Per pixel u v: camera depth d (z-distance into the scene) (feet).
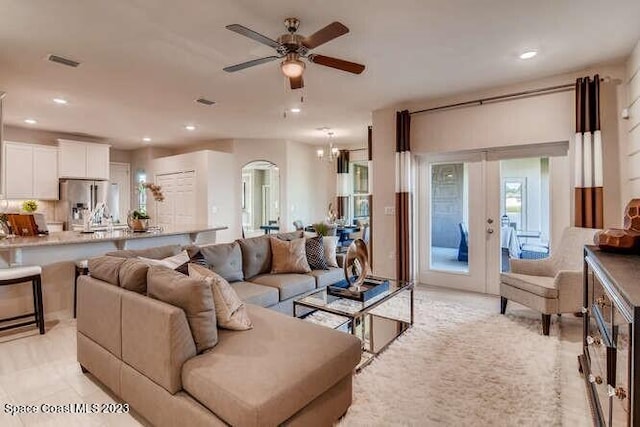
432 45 10.08
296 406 5.28
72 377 8.12
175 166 25.17
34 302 10.87
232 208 24.39
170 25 8.83
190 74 12.16
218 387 5.15
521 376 8.00
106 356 7.22
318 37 8.04
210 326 6.26
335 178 27.94
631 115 10.86
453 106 14.79
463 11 8.30
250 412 4.73
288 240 14.03
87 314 7.88
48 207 22.06
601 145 11.66
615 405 4.98
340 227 24.27
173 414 5.65
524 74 12.43
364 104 16.11
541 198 13.80
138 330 6.31
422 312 12.40
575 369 8.35
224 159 23.90
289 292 11.53
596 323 6.50
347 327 10.87
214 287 6.98
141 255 10.05
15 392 7.50
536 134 13.08
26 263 11.41
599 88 11.66
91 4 7.84
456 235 15.88
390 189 16.67
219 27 8.95
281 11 8.22
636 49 10.12
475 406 6.91
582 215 11.91
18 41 9.63
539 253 13.84
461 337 10.16
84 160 22.27
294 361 5.82
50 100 15.10
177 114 17.62
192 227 17.72
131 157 28.99
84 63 11.17
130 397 6.57
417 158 16.67
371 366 8.47
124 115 17.78
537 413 6.70
